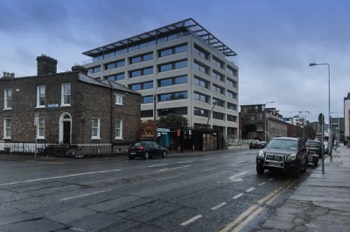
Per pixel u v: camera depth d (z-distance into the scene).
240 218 7.51
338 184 12.71
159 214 7.74
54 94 29.45
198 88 72.25
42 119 29.89
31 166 19.00
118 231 6.39
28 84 31.00
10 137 31.62
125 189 10.97
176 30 75.50
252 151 45.53
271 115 116.31
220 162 23.19
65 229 6.45
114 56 83.19
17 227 6.51
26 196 9.56
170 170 17.20
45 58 32.12
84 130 28.91
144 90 76.31
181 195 10.09
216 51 81.25
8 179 12.99
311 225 6.84
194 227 6.75
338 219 7.33
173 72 72.00
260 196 10.26
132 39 80.75
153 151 28.53
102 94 31.20
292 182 13.71
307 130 133.00
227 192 10.78
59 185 11.59
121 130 33.28
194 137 48.06
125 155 30.77
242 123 105.44
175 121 56.47
